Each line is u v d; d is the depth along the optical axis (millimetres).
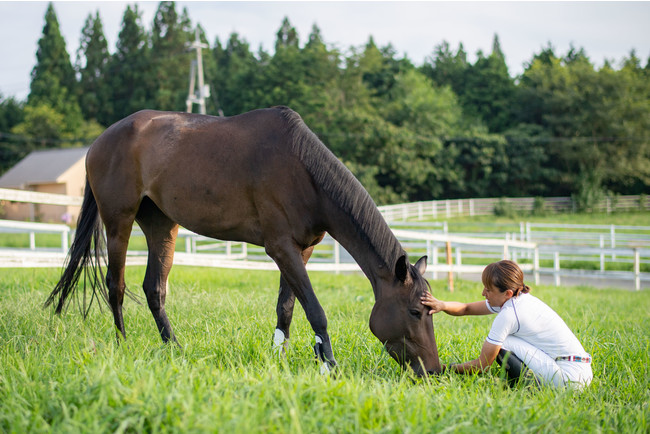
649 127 45938
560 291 11133
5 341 3764
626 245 19750
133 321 4902
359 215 3527
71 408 2326
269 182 3691
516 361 3371
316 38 71562
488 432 2355
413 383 3279
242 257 11477
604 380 3514
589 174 43719
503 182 45375
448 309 3582
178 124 4129
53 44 64312
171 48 64062
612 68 52781
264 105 42438
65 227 7777
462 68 64125
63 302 4398
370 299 7723
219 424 2066
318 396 2445
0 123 53625
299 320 5172
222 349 3678
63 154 36375
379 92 53531
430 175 43094
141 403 2236
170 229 4457
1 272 8367
